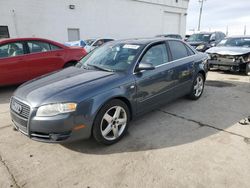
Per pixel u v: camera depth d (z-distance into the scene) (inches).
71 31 724.7
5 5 577.9
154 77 152.7
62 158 119.6
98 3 766.5
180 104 198.8
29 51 247.6
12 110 127.7
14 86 273.0
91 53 178.4
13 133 147.8
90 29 765.3
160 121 163.0
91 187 98.0
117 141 134.3
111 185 98.9
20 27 611.5
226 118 167.6
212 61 337.7
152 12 957.2
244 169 106.9
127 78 136.6
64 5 687.1
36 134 116.3
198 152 122.0
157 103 161.6
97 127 121.8
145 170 108.2
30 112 114.7
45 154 123.4
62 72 153.6
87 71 147.6
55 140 113.4
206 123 158.9
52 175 106.3
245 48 332.2
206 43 509.7
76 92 117.4
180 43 192.1
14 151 126.7
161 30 1022.4
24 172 108.7
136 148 127.5
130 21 881.5
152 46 161.2
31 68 247.4
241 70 325.1
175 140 135.6
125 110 135.8
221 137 138.0
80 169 110.3
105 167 111.2
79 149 127.5
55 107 112.2
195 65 196.5
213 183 98.3
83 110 115.2
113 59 154.9
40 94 119.0
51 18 666.8
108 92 124.5
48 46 261.6
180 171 106.7
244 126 153.3
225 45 364.8
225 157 116.6
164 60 167.5
